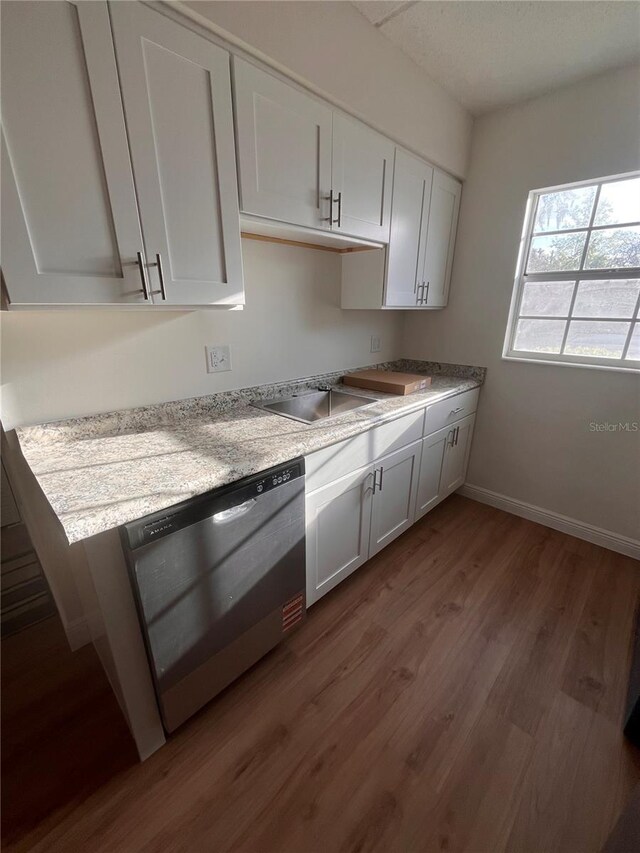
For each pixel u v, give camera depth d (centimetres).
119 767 114
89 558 91
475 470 268
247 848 97
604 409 206
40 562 155
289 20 119
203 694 122
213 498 106
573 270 207
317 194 144
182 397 159
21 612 159
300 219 141
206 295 119
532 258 220
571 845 98
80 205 92
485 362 245
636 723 119
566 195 203
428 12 140
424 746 120
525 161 205
